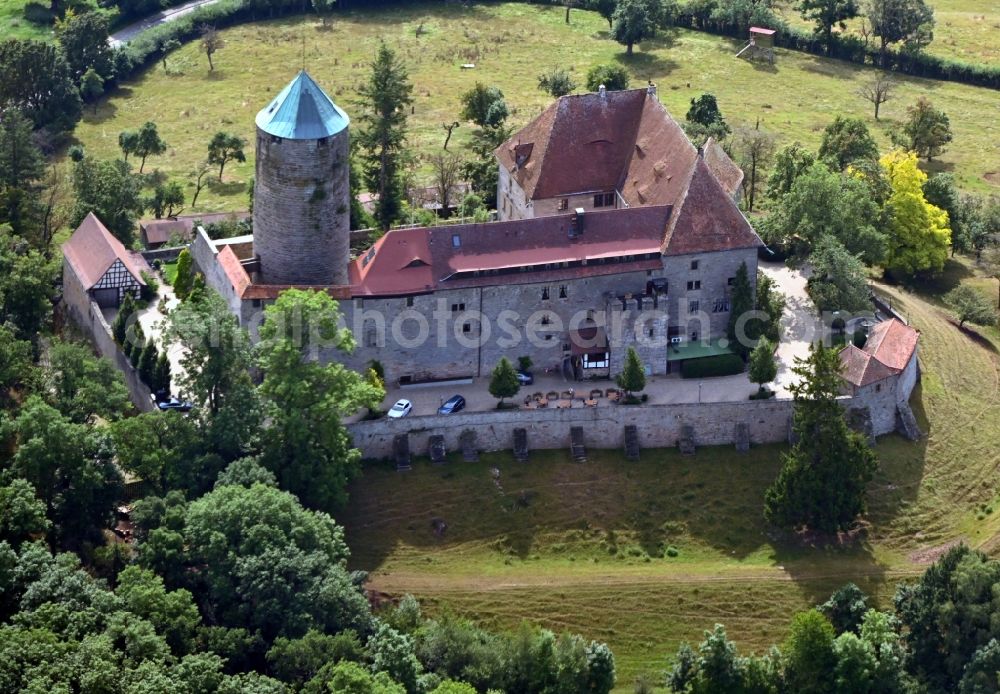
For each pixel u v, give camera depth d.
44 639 184.50
